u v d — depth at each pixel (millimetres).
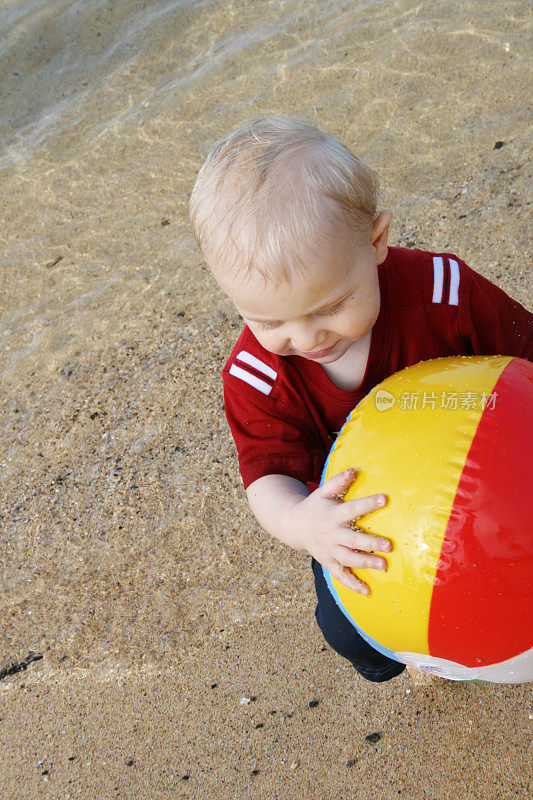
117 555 2949
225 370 1791
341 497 1496
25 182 5109
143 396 3561
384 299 1660
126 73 5863
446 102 4543
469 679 1558
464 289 1687
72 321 4074
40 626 2799
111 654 2629
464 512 1332
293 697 2346
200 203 1441
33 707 2557
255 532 2865
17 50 6391
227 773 2209
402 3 5559
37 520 3188
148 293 4078
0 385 3881
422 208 3881
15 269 4492
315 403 1771
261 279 1383
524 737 2072
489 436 1384
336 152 1434
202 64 5672
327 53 5301
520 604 1337
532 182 3807
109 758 2344
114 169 4996
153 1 6602
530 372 1519
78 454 3416
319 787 2111
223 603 2672
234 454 3166
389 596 1423
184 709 2406
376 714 2236
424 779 2055
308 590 2633
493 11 5141
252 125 1502
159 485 3152
